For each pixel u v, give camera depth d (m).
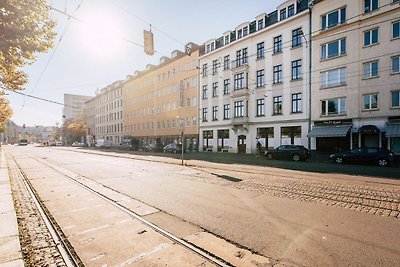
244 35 29.28
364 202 6.23
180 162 17.16
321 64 22.16
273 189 7.86
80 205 6.32
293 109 24.25
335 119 21.23
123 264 3.33
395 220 4.91
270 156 20.61
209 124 33.28
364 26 19.80
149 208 5.96
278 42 25.69
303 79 23.39
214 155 25.86
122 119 56.31
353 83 20.30
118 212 5.68
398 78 18.30
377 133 19.23
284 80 24.86
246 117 27.75
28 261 3.46
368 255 3.48
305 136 23.05
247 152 27.97
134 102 51.25
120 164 16.66
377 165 15.09
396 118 18.30
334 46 21.53
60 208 6.06
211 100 33.12
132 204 6.35
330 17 21.81
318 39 22.39
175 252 3.66
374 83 19.33
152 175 11.26
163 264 3.30
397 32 18.47
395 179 9.62
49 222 5.04
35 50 5.89
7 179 10.22
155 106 44.31
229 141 30.53
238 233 4.35
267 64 26.45
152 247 3.84
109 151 36.47
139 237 4.23
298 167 14.01
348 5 20.56
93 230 4.59
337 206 5.92
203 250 3.71
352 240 3.99
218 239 4.11
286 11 25.09
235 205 6.10
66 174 12.05
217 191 7.69
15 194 7.70
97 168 14.45
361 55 19.94
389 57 18.67
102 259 3.48
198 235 4.30
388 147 18.58
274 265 3.26
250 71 28.09
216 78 32.53
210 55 33.41
